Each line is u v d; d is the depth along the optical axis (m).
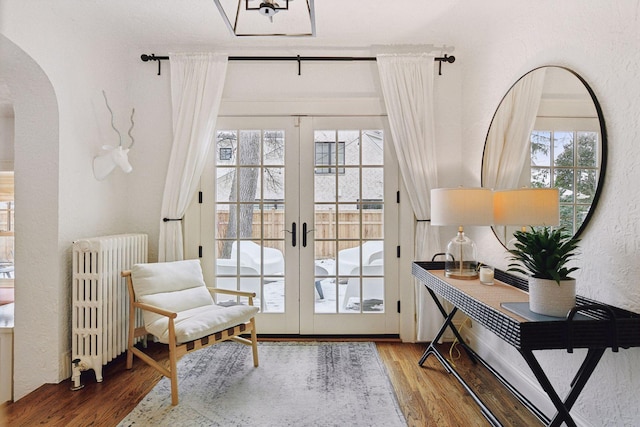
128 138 3.02
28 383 2.29
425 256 2.91
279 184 3.09
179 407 2.03
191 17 2.50
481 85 2.67
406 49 2.95
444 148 3.03
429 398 2.12
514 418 1.92
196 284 2.66
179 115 2.92
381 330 3.10
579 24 1.68
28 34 2.02
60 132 2.28
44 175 2.27
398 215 3.06
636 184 1.39
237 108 3.04
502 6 2.32
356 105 3.03
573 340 1.32
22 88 2.23
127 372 2.45
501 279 2.20
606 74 1.53
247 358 2.68
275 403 2.07
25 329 2.29
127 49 2.98
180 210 2.95
